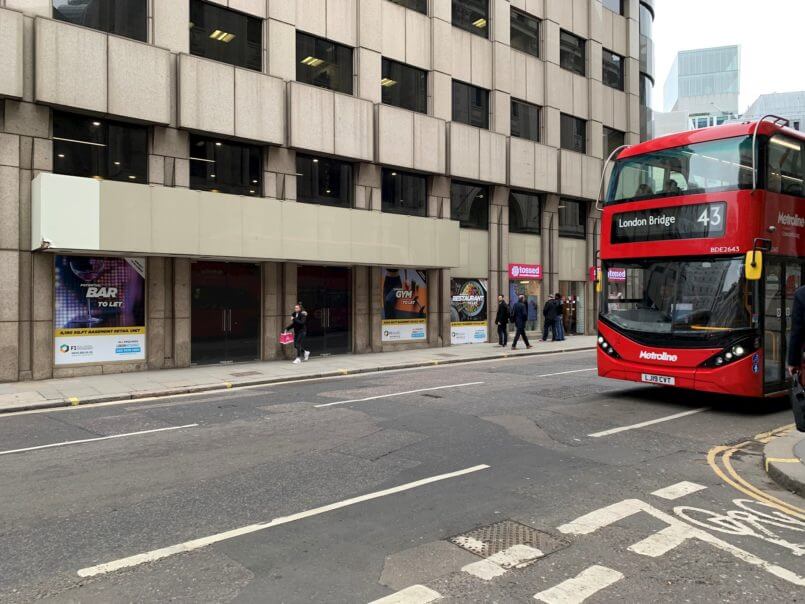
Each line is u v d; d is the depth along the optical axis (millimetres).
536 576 4180
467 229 24109
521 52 26125
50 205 13516
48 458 7512
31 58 14266
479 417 9633
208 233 15805
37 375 14430
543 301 27141
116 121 15711
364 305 20938
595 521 5188
